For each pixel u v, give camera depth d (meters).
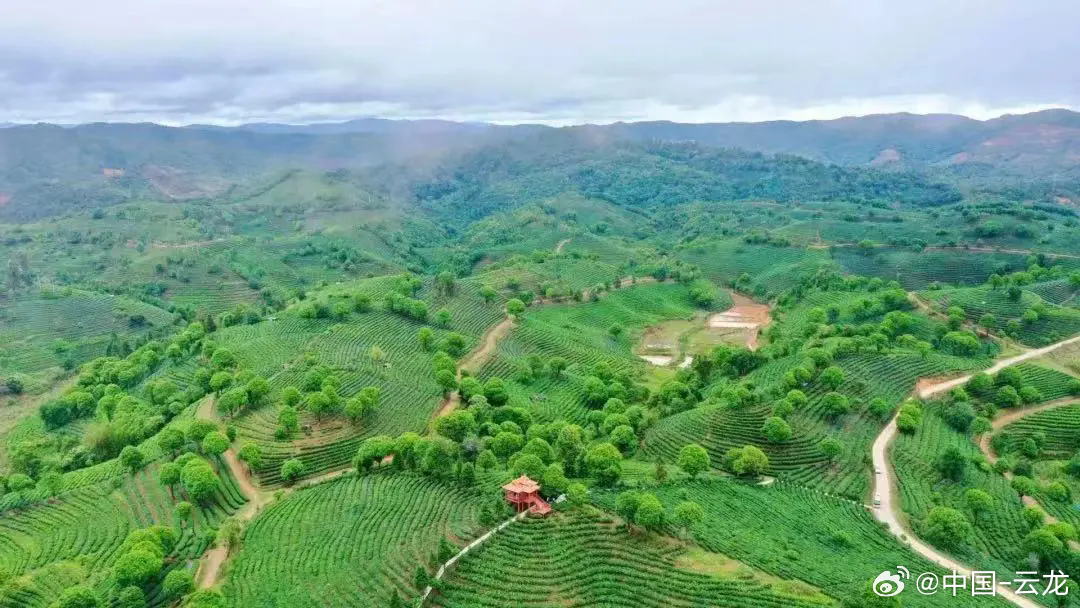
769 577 79.75
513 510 94.81
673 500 100.31
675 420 140.12
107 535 106.44
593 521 89.50
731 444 127.00
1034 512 103.50
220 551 97.69
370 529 96.12
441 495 105.62
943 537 96.56
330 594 80.81
